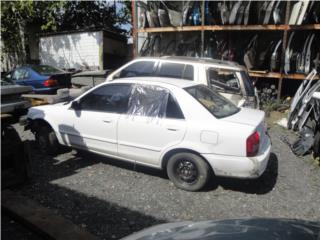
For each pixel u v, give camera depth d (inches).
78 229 145.4
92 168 221.3
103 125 211.6
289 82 461.1
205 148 181.0
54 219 152.9
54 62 741.9
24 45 815.7
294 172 222.2
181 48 500.7
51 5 751.7
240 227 91.5
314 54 418.6
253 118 191.6
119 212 166.4
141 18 513.3
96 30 688.4
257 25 431.5
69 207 170.7
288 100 432.1
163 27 488.4
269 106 411.8
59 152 246.1
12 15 778.2
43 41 745.0
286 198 184.7
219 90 288.7
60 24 824.3
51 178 205.3
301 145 262.7
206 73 288.4
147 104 199.3
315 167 232.2
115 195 184.2
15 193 179.8
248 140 174.2
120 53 752.3
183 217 162.4
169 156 192.7
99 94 217.6
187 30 474.6
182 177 190.4
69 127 227.6
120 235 146.8
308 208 173.9
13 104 187.3
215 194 187.0
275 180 208.4
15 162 192.2
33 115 243.3
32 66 515.2
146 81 205.3
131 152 203.9
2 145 186.2
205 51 478.0
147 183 199.6
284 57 423.5
